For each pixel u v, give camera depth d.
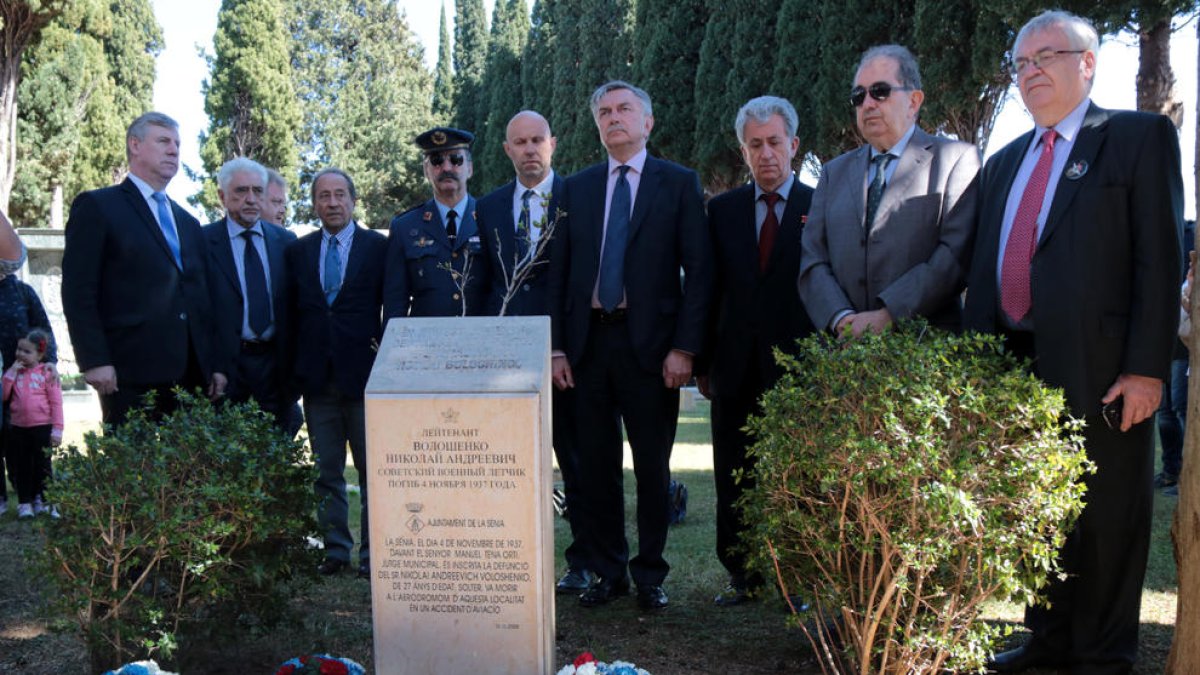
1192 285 3.18
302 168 42.19
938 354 3.03
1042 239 3.45
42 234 15.98
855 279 3.99
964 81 13.90
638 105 4.59
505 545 3.27
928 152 3.98
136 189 4.71
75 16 23.59
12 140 21.64
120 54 32.75
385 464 3.33
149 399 3.98
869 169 4.07
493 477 3.27
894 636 3.11
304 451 3.88
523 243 4.90
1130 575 3.43
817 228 4.17
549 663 3.36
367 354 5.43
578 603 4.72
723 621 4.41
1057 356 3.37
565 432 5.02
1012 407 2.94
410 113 44.47
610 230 4.57
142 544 3.37
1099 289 3.33
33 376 7.17
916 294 3.73
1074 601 3.49
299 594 4.78
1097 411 3.33
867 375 3.02
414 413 3.29
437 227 5.28
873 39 16.09
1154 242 3.28
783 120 4.49
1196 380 3.09
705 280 4.51
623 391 4.54
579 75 28.55
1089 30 3.48
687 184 4.59
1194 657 3.07
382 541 3.34
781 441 3.13
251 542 3.59
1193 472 3.09
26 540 6.33
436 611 3.33
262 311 5.62
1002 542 2.91
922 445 2.86
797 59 18.25
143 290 4.60
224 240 5.57
